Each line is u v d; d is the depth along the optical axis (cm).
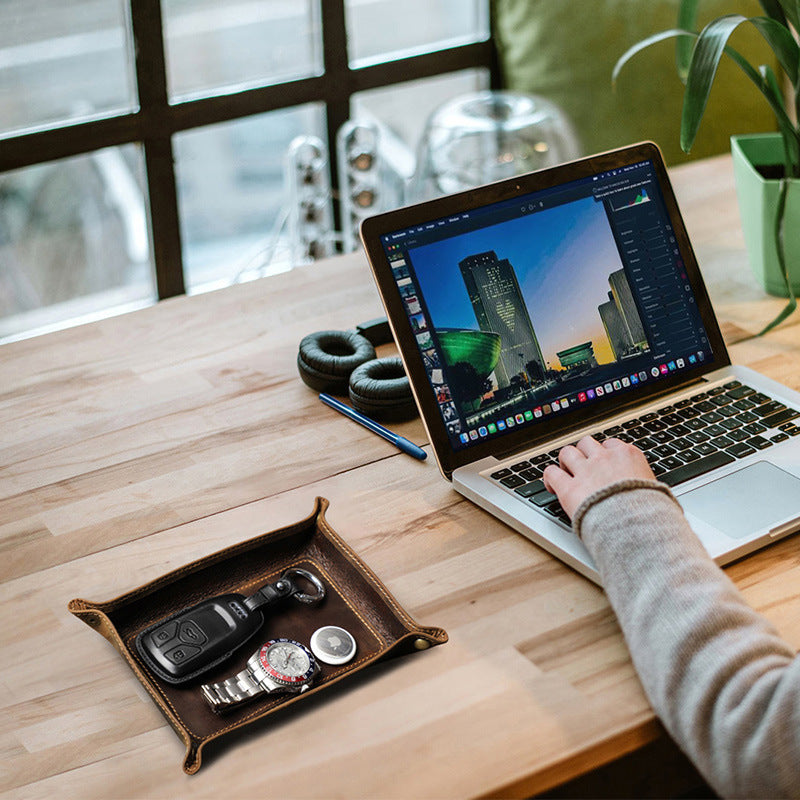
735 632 79
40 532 107
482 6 274
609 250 119
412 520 106
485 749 80
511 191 115
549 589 96
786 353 133
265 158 264
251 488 113
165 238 260
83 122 238
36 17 226
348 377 126
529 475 107
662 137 243
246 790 78
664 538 87
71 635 95
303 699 86
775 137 153
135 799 78
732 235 164
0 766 81
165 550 104
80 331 143
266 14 249
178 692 88
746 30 226
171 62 244
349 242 253
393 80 269
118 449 119
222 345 139
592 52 248
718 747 75
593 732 81
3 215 243
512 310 113
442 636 90
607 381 117
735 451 108
